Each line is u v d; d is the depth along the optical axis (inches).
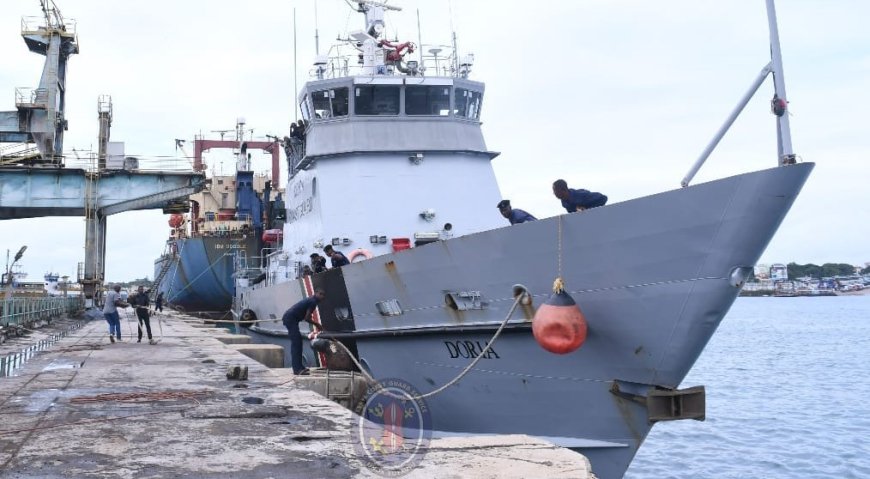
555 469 198.8
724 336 2869.1
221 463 213.5
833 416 1054.4
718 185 316.8
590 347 377.7
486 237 406.6
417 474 194.2
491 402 437.4
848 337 2721.5
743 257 319.6
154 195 1173.7
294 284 661.9
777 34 326.6
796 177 304.2
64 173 1155.9
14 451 230.7
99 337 839.1
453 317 444.5
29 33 1187.9
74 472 203.2
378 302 510.6
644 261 344.8
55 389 380.8
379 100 657.6
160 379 426.6
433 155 660.1
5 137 1192.8
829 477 728.3
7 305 832.9
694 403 356.8
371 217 637.3
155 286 2033.7
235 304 1115.3
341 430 265.3
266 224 1280.8
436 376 472.1
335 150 650.8
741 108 341.4
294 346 491.2
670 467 773.3
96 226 1180.5
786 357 1947.6
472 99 684.1
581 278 369.1
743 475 739.4
